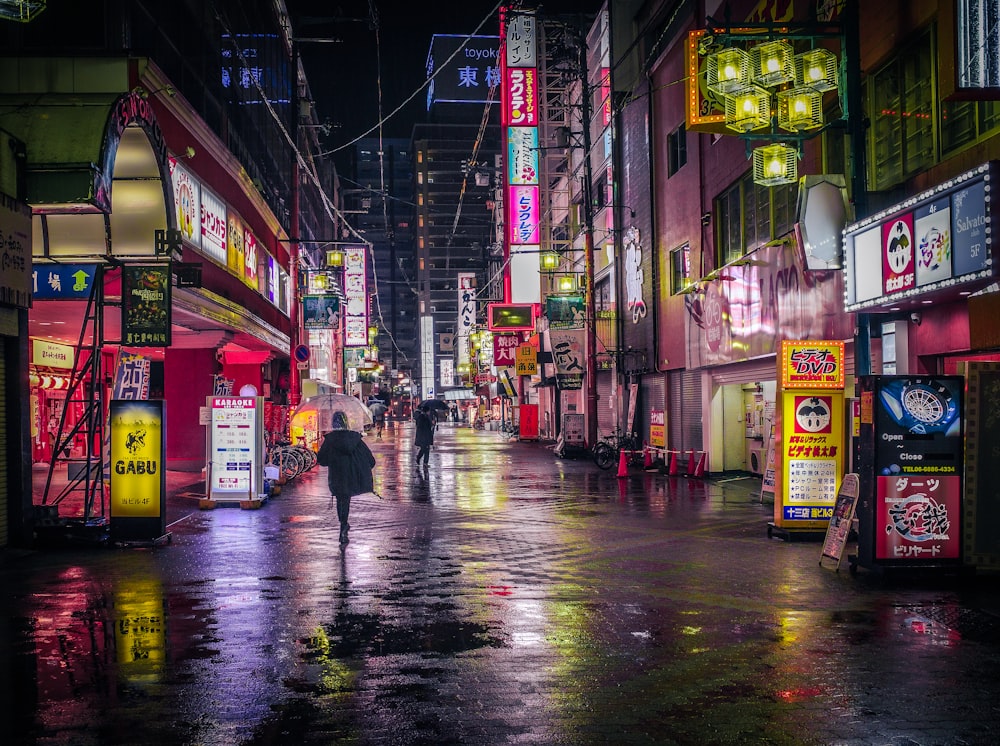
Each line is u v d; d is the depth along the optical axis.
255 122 30.34
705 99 14.81
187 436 26.48
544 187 40.12
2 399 11.14
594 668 5.90
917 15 12.22
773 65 13.05
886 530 8.91
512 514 14.82
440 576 9.28
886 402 8.95
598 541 11.74
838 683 5.55
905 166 13.03
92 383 12.25
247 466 15.83
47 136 11.40
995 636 6.72
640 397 29.67
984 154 10.68
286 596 8.27
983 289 10.35
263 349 30.05
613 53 31.64
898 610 7.62
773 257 17.80
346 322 53.41
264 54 32.56
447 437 54.38
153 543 11.38
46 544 11.30
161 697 5.32
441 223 141.50
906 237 11.17
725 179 21.28
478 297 90.94
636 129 29.20
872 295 12.10
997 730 4.74
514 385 54.97
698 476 21.86
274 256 34.22
